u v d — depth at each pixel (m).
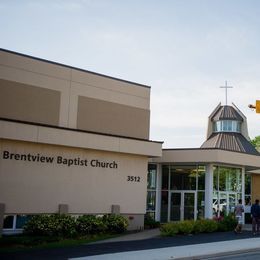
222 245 20.70
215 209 32.78
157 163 34.88
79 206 25.09
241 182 35.09
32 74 24.45
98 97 27.02
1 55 23.44
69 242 20.94
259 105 20.83
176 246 20.09
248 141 47.16
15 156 22.89
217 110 48.34
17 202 22.77
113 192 26.72
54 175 24.22
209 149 32.12
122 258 15.95
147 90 29.59
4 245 19.28
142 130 28.94
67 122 25.53
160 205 34.84
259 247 20.25
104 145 26.02
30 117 24.12
